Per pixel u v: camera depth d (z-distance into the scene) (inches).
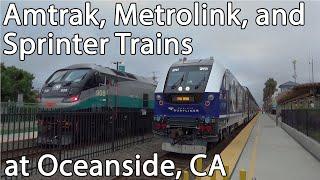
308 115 695.1
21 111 476.4
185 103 593.0
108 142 593.0
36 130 502.0
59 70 735.7
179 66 635.5
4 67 2208.4
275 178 395.5
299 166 471.8
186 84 603.5
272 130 1195.9
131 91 924.0
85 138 526.3
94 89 724.0
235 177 389.1
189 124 585.0
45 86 701.3
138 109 965.8
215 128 577.6
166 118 603.5
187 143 578.2
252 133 1039.6
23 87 2164.1
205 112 581.6
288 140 829.2
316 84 821.2
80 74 710.5
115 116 623.5
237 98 887.7
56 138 470.0
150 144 734.5
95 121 553.0
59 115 470.9
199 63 627.8
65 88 682.8
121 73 887.1
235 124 876.0
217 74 613.6
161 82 628.7
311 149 593.6
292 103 1226.6
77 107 672.4
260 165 475.8
